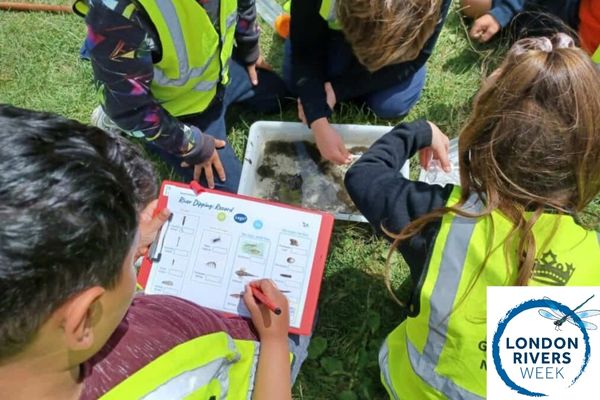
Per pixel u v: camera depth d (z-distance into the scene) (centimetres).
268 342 125
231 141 205
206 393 85
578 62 100
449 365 118
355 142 186
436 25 159
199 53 160
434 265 111
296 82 181
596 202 175
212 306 136
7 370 66
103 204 61
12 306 58
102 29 134
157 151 189
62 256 58
